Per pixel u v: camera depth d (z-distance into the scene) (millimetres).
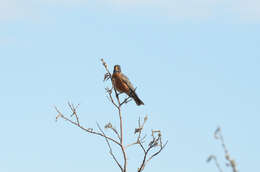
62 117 11625
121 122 11680
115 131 11438
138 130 11398
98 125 11352
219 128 5125
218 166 4961
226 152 5035
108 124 11383
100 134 11320
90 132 11484
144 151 11344
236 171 4879
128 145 11312
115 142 11359
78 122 11586
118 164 10938
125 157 11039
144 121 11484
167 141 11383
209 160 4996
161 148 11336
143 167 11211
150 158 11289
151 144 11344
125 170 10922
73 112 11531
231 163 4922
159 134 11398
